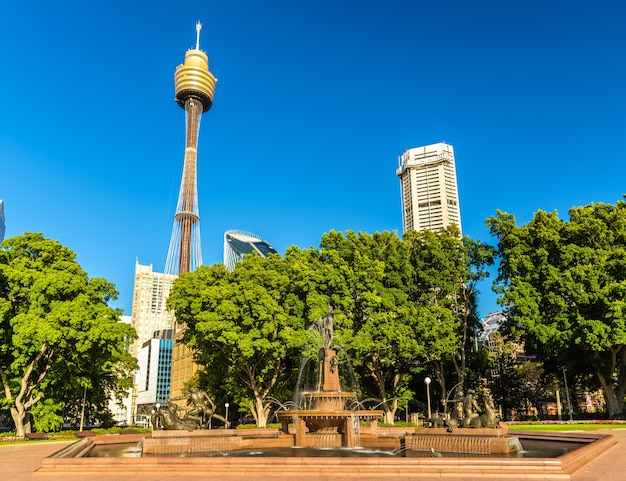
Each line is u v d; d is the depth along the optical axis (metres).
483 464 13.78
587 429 32.72
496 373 61.62
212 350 42.69
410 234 49.44
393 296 44.47
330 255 43.81
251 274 41.78
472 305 48.00
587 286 37.94
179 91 169.25
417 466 13.85
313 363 42.69
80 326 35.22
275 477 13.64
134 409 149.38
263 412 41.88
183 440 19.78
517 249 42.25
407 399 44.47
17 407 36.03
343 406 24.62
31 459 20.56
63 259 38.69
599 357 41.47
